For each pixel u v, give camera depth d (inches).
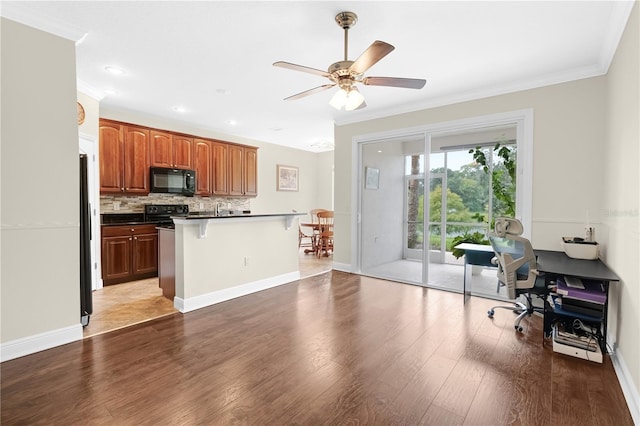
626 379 73.2
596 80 117.3
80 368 81.5
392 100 159.8
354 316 120.6
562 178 125.0
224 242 139.4
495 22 90.0
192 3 82.4
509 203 144.0
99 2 81.8
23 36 86.1
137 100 162.4
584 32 94.4
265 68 123.2
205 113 187.5
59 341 94.1
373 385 74.9
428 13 86.0
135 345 95.2
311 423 62.0
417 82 91.9
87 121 145.1
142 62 117.6
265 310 127.0
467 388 73.9
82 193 106.0
